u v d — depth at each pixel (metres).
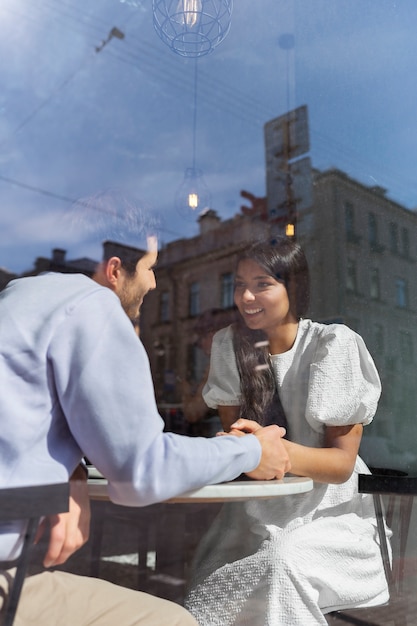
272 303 1.73
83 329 0.99
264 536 1.47
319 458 1.46
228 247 3.08
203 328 2.04
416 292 1.92
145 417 0.98
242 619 1.37
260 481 1.18
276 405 1.63
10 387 0.96
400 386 1.89
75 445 1.00
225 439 1.13
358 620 1.45
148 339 1.26
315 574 1.40
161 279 2.87
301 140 2.50
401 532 1.58
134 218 1.33
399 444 1.84
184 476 1.01
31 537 0.91
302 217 2.28
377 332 1.95
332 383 1.58
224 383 1.73
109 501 1.13
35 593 0.99
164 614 1.06
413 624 1.47
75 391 0.97
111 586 1.10
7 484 0.93
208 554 1.46
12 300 1.02
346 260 2.03
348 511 1.54
